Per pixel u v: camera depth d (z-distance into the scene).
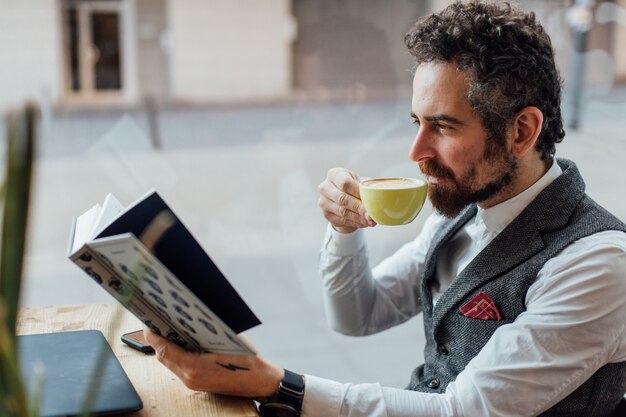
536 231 1.21
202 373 1.04
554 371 1.12
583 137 6.05
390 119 8.82
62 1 10.45
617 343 1.15
